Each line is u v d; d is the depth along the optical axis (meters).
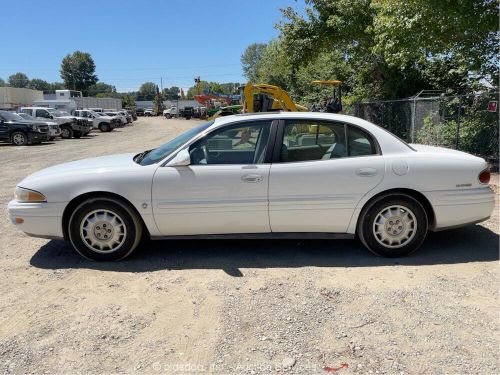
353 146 4.76
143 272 4.52
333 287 4.08
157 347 3.17
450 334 3.27
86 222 4.75
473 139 12.13
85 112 37.72
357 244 5.24
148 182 4.63
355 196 4.65
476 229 5.74
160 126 48.53
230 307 3.73
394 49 13.48
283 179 4.62
